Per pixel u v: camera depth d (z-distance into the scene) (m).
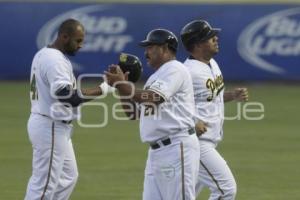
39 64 32.03
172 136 28.91
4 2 98.75
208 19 96.62
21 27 98.81
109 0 101.75
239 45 96.44
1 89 92.25
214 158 32.31
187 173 28.92
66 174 33.34
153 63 29.30
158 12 97.25
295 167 48.66
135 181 44.28
